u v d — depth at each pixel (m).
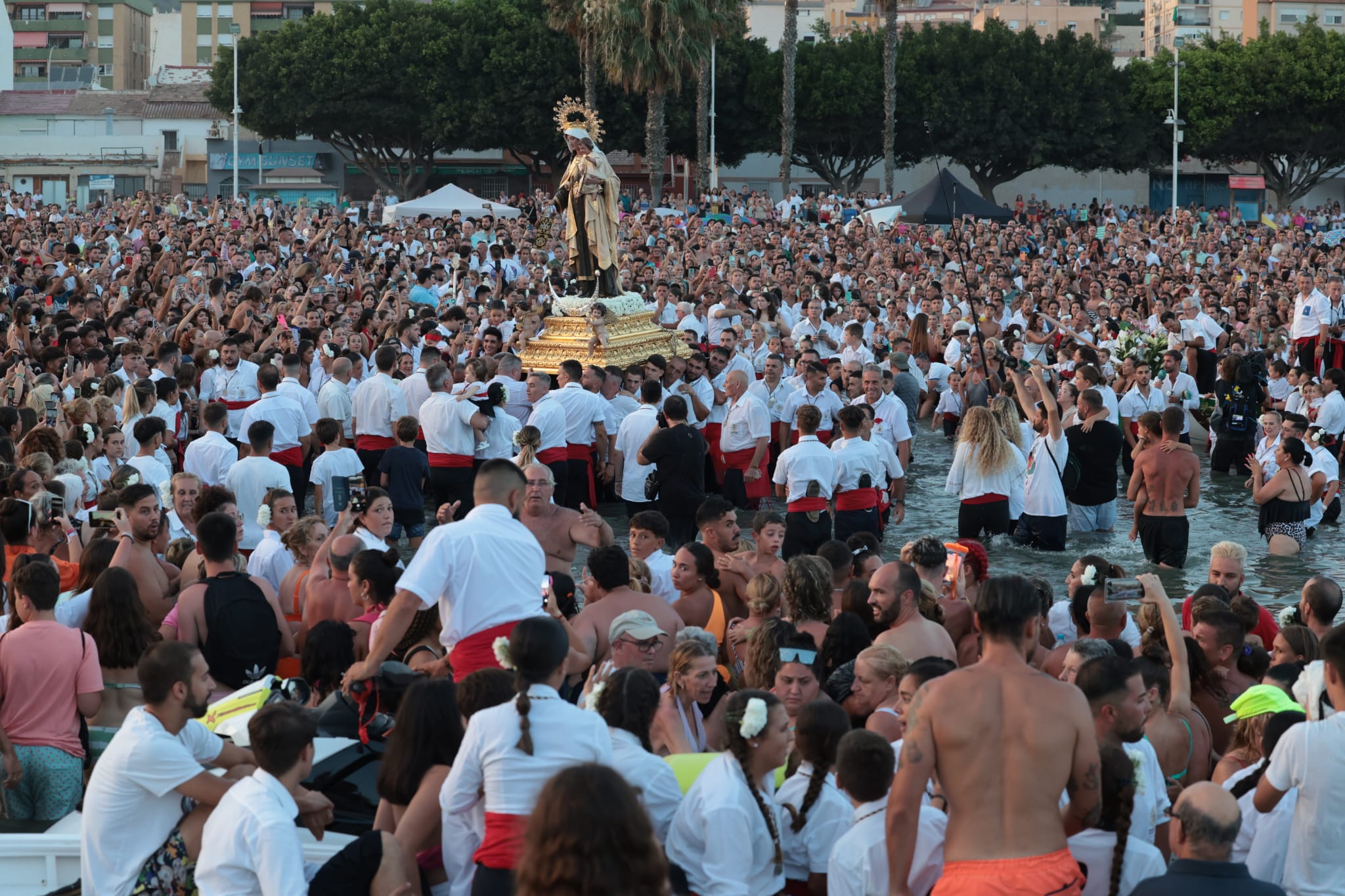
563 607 13.81
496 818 8.80
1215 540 25.34
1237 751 10.77
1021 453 23.72
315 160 116.94
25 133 125.00
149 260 42.44
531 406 26.42
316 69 98.06
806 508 21.52
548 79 98.12
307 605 14.07
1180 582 22.08
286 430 23.86
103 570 13.94
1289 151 110.31
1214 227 76.44
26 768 11.84
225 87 101.88
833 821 9.56
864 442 22.00
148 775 9.64
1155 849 9.12
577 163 31.86
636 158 114.31
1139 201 120.38
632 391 27.83
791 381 29.39
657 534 15.24
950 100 102.25
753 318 35.34
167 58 180.25
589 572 12.91
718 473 28.14
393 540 24.06
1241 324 40.84
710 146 98.62
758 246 58.84
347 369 26.02
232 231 54.16
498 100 98.38
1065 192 119.94
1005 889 8.02
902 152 106.56
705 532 16.06
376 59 97.81
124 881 9.65
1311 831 9.58
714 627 14.11
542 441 24.55
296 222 60.81
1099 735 9.93
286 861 8.73
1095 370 26.69
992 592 8.53
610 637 11.48
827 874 9.25
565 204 32.06
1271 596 21.39
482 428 23.91
